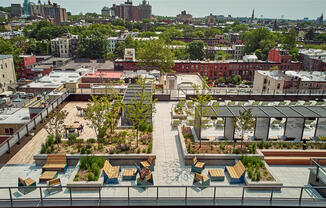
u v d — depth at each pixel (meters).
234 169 16.83
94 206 13.73
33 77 91.81
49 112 27.05
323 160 18.08
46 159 17.58
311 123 25.42
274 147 19.69
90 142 19.95
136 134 21.36
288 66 94.69
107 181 15.52
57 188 14.73
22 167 17.53
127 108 21.78
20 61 90.19
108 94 32.28
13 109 44.62
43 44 133.62
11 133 34.34
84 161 16.56
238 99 35.72
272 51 97.31
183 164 18.11
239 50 133.75
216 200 14.07
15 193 14.55
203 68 89.12
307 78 57.84
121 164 17.88
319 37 188.12
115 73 67.44
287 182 16.30
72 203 13.74
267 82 59.72
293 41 134.62
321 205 14.02
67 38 136.00
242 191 14.98
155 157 17.80
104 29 172.38
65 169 17.11
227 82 88.00
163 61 72.31
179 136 21.31
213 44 171.75
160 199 14.06
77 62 117.38
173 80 37.69
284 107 23.12
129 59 84.69
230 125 20.72
